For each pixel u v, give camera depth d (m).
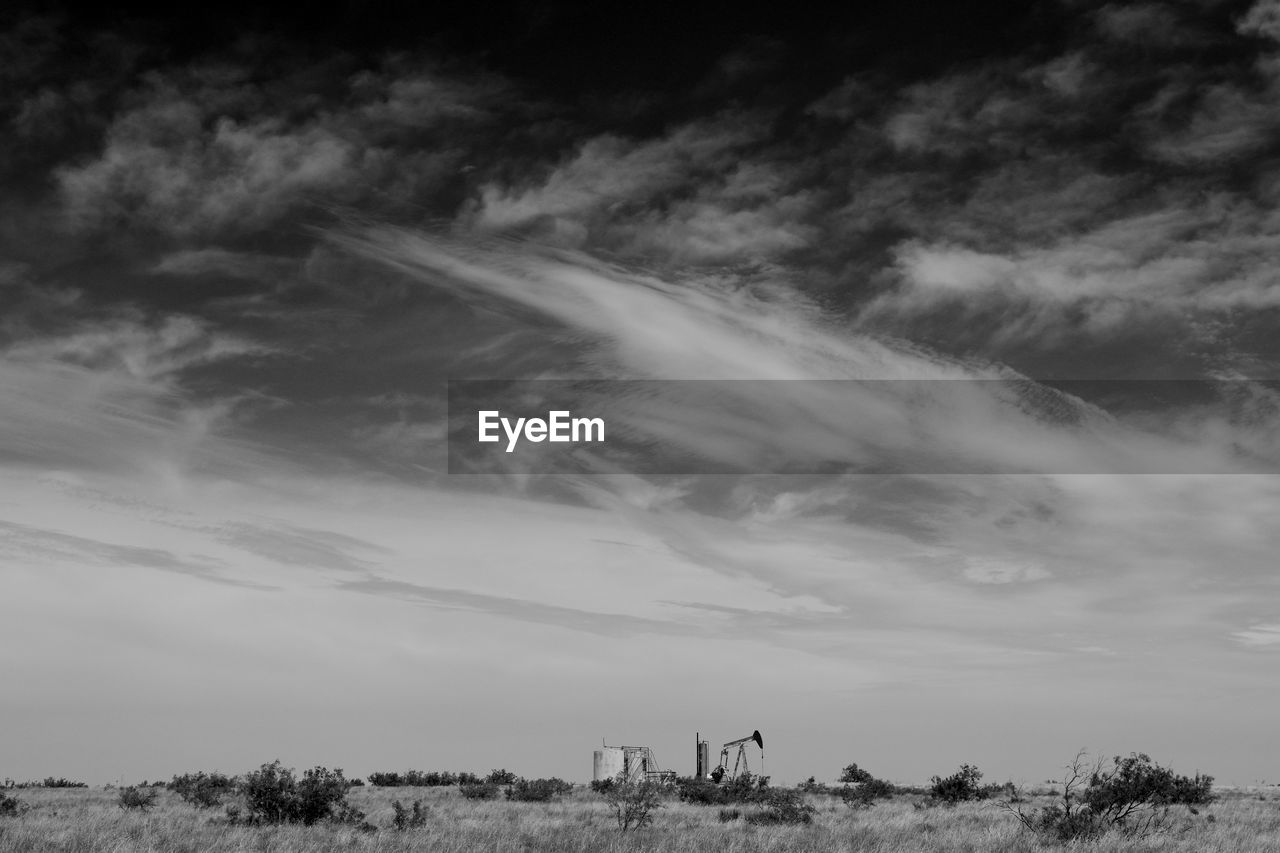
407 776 66.75
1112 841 23.25
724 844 23.89
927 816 33.06
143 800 34.06
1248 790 54.19
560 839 24.22
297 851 21.39
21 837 21.70
